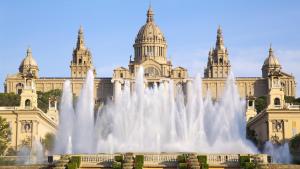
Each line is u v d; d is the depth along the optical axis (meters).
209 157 79.81
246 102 190.38
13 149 147.00
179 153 81.75
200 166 73.69
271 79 163.25
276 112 156.75
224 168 77.62
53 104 189.25
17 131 154.75
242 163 76.81
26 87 161.62
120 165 74.44
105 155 79.00
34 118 154.88
